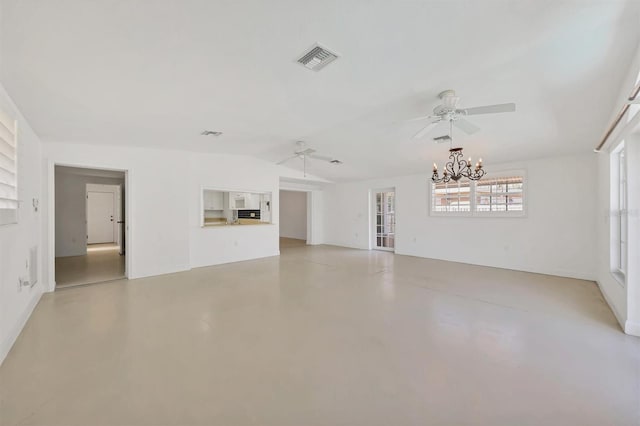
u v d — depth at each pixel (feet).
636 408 5.62
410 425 5.25
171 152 17.76
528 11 6.05
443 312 10.95
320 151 18.43
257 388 6.35
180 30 6.40
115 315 10.69
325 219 31.96
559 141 14.23
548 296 12.85
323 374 6.89
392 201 26.53
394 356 7.71
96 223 31.55
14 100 9.06
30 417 5.42
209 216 23.72
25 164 10.54
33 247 11.72
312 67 8.18
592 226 15.44
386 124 13.42
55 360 7.49
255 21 6.20
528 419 5.35
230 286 14.70
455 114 9.82
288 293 13.48
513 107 8.63
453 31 6.68
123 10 5.68
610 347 8.14
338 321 10.12
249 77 8.71
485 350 8.02
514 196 18.24
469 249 20.38
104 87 8.95
